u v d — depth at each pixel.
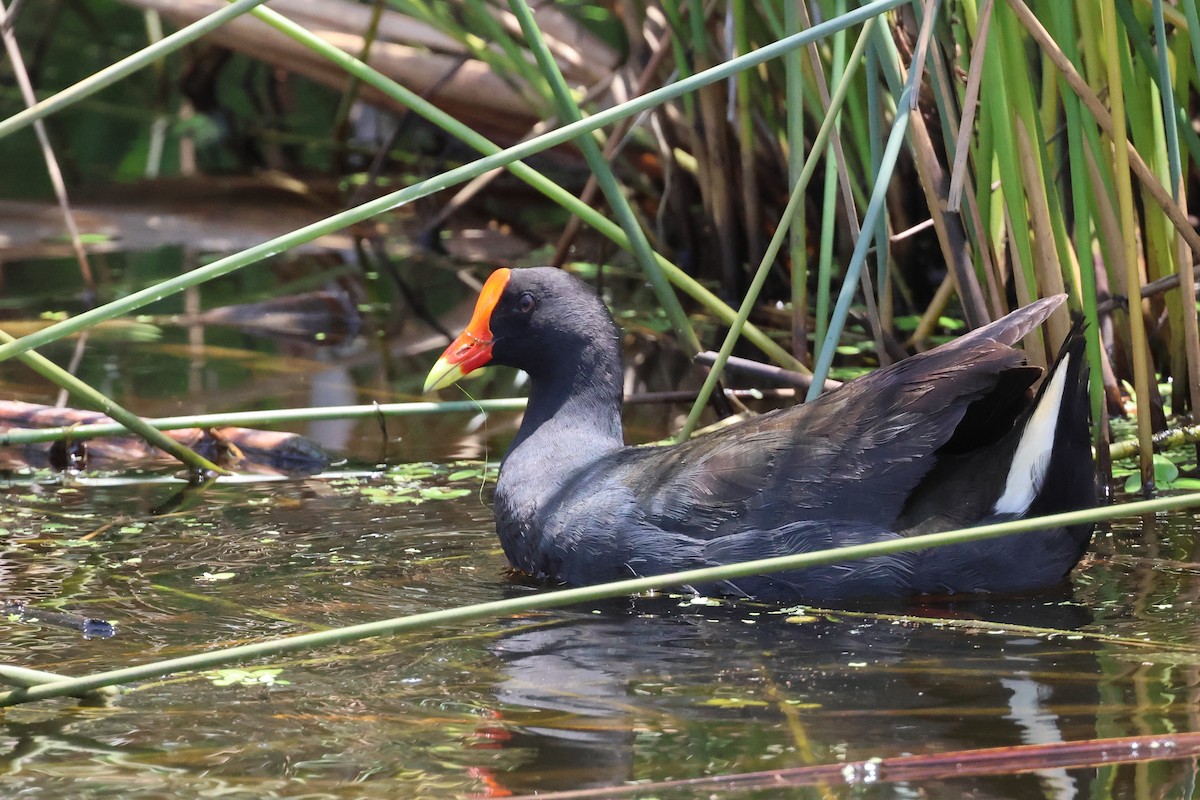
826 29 7.96
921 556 8.38
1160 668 6.95
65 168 23.23
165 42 7.49
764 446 8.80
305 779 5.91
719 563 8.59
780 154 16.58
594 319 9.93
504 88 19.08
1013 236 9.84
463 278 18.11
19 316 15.77
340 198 21.23
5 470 11.89
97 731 6.46
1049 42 9.16
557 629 7.94
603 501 8.95
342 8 19.39
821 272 10.66
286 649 6.43
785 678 7.00
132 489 11.20
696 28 13.50
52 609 8.27
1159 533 9.41
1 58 27.38
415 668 7.28
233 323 16.38
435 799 5.69
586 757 6.06
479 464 11.78
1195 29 9.24
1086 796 5.52
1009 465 8.43
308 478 11.49
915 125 10.26
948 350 8.73
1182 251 9.85
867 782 5.71
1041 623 7.80
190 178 22.47
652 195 19.02
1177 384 11.96
